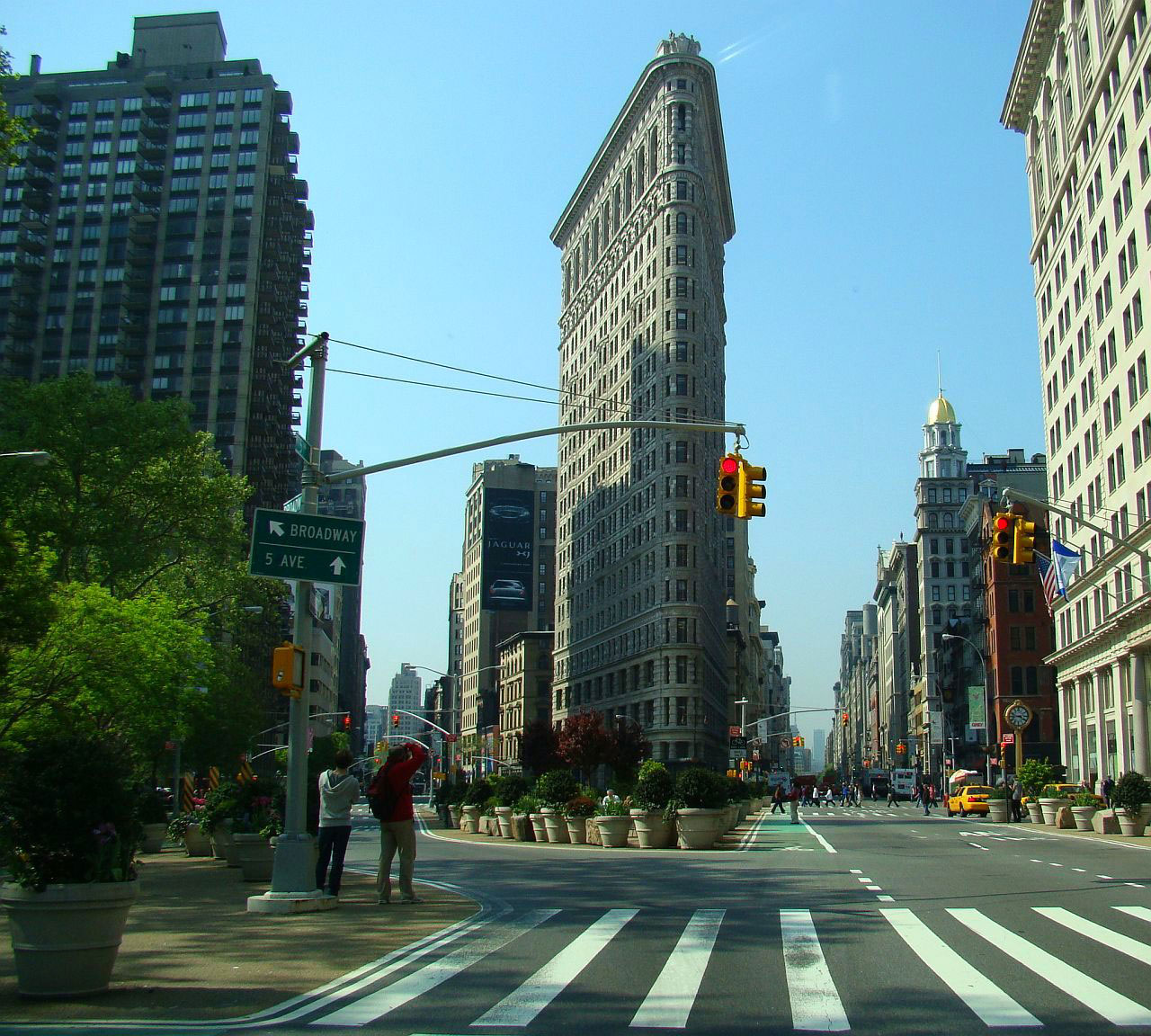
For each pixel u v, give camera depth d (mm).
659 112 104875
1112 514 60844
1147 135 53688
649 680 96062
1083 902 15914
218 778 56812
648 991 9578
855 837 35375
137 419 46250
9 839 9531
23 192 109438
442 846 32219
